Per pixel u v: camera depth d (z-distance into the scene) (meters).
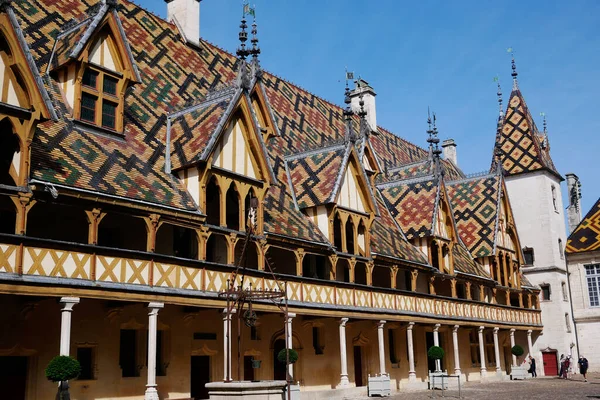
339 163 30.47
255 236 24.44
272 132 30.89
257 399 16.34
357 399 27.94
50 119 17.94
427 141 41.09
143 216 20.25
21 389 18.80
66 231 21.16
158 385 22.34
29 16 23.75
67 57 21.77
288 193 30.23
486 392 32.44
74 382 19.75
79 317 20.08
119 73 23.22
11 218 19.39
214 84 31.50
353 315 29.14
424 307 34.94
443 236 38.19
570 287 55.75
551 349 52.19
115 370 21.00
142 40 29.59
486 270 44.16
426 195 38.53
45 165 18.34
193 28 33.31
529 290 50.12
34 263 16.94
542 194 54.88
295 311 25.86
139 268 19.73
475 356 44.69
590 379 45.06
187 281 21.30
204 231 22.27
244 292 20.58
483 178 47.62
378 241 33.12
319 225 29.22
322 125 40.59
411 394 31.09
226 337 22.02
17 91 17.61
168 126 25.61
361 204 31.58
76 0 26.66
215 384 16.53
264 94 30.67
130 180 20.81
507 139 57.62
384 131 51.44
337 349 31.39
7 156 17.88
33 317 18.97
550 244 53.94
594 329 54.19
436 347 33.62
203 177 22.73
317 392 27.06
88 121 22.06
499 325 43.75
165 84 28.14
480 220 45.62
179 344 23.30
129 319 21.58
